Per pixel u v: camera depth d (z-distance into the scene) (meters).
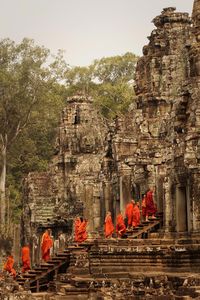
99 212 71.12
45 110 102.88
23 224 87.88
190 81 52.81
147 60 71.81
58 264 53.69
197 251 47.81
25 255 56.22
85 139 84.12
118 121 67.19
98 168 78.00
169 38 70.94
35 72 96.31
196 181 49.28
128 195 63.47
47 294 44.72
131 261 49.12
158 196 56.75
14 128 98.50
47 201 84.31
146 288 41.88
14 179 109.19
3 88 95.19
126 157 64.56
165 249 48.69
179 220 51.16
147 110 69.06
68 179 82.19
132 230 54.88
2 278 50.47
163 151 58.06
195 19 56.22
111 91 116.94
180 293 39.47
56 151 88.44
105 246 49.47
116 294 40.91
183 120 53.31
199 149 49.38
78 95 88.06
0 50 95.75
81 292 44.84
